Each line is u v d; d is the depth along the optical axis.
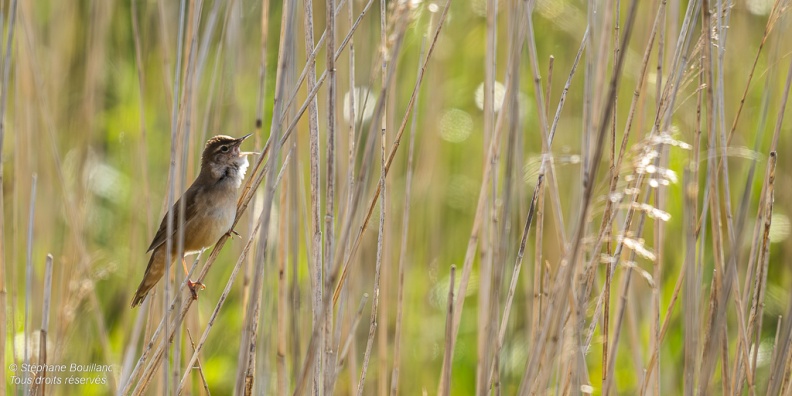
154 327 10.17
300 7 11.34
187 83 7.91
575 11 13.11
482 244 8.59
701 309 8.81
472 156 14.31
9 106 13.07
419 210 12.93
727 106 12.44
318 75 11.20
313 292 7.78
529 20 7.33
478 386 8.36
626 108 12.35
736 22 12.62
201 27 12.30
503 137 9.80
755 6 12.38
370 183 9.99
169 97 10.43
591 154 7.64
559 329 6.90
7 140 13.05
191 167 9.68
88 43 13.07
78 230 10.88
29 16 11.88
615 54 7.68
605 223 7.45
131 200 13.11
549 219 11.93
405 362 11.97
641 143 6.73
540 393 7.06
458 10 14.31
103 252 12.51
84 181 12.83
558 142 13.39
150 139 14.06
